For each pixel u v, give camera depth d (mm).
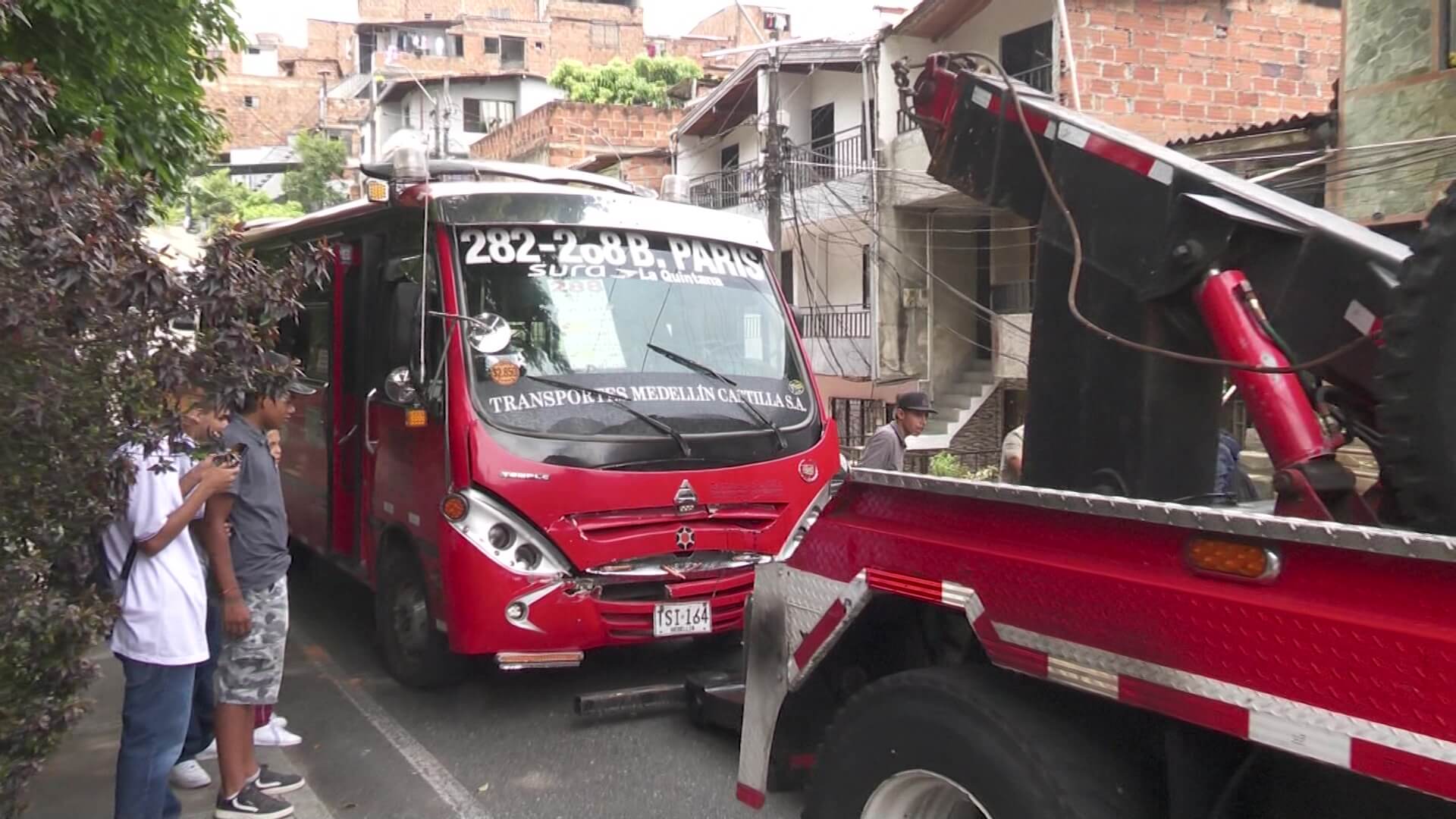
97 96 6531
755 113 23453
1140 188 3229
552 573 5430
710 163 25703
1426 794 2039
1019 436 7199
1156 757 2627
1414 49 10719
